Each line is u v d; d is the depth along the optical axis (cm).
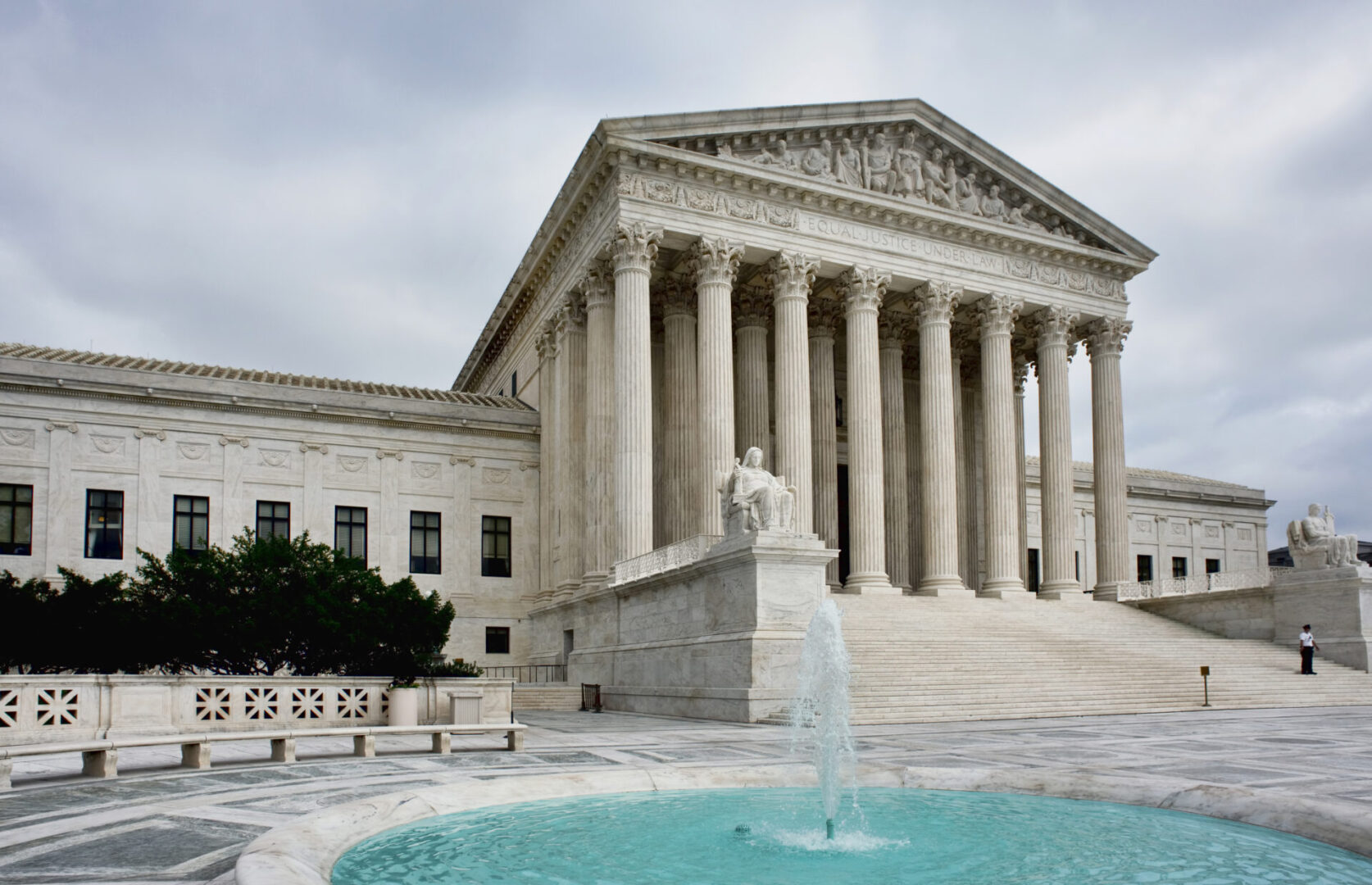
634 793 1405
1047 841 1096
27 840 1086
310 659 2861
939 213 4772
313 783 1531
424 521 4941
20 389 4269
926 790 1438
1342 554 4091
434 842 1091
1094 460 5297
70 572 3050
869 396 4534
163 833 1118
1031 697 3125
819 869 984
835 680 1561
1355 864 977
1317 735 2353
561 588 4603
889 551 5288
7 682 1914
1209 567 7538
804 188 4453
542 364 5172
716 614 3084
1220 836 1112
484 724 2066
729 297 4297
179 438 4528
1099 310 5266
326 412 4781
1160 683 3419
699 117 4238
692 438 4753
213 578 2952
